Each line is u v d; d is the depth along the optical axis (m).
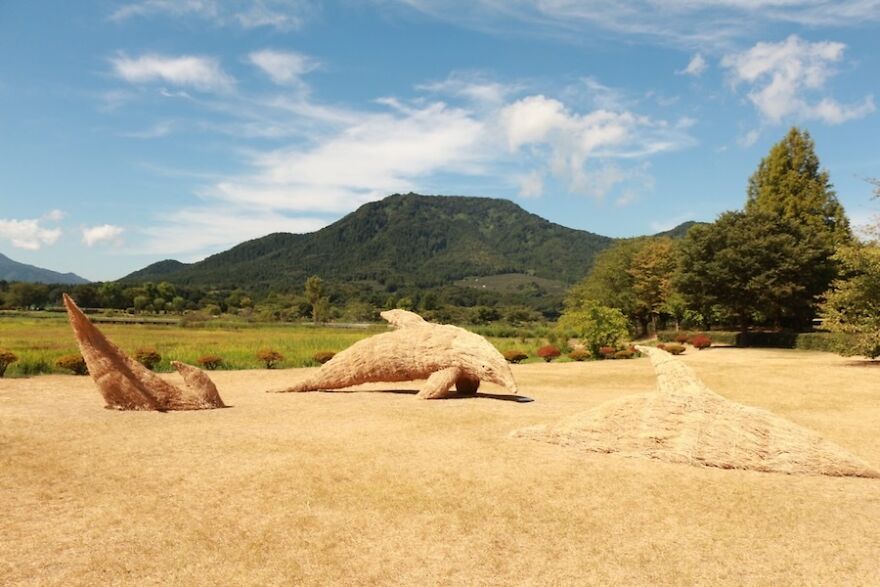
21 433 10.44
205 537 6.33
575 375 22.81
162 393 13.17
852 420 13.15
